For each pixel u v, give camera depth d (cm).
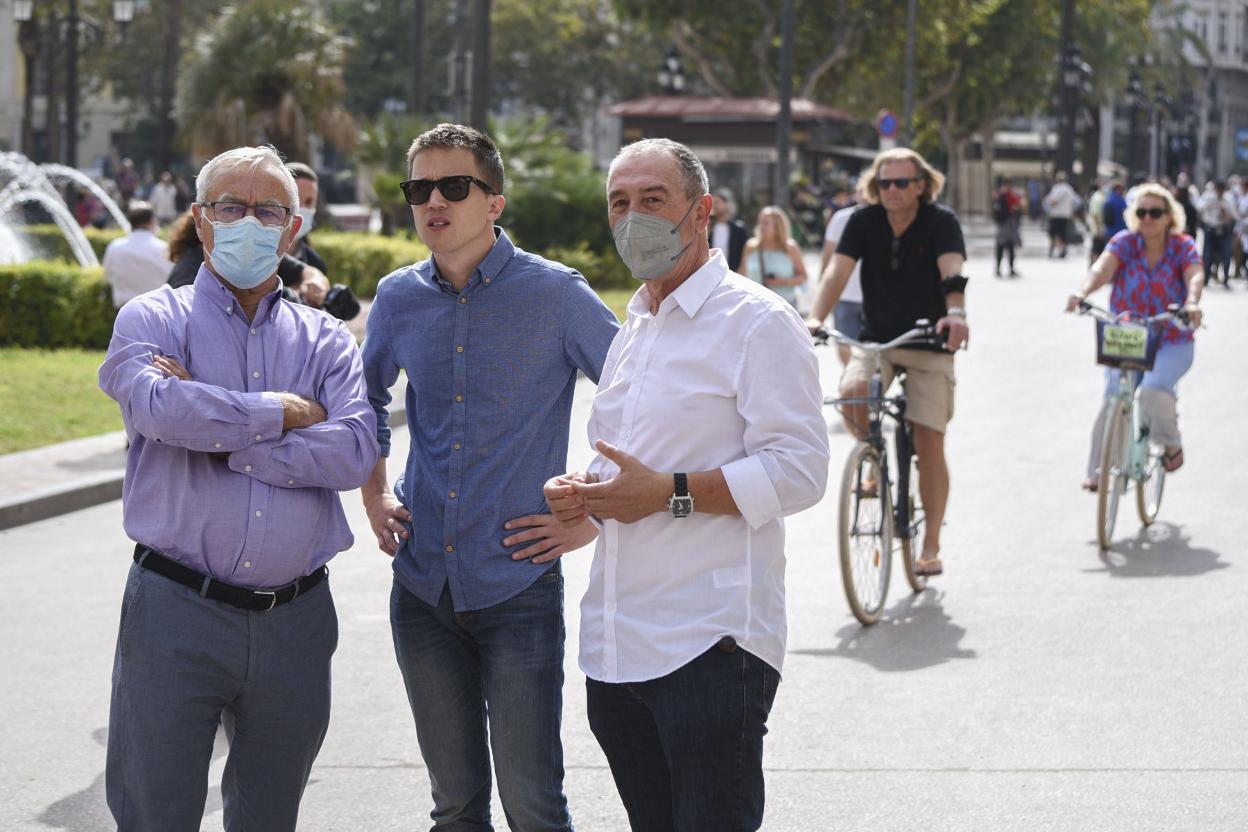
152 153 8238
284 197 437
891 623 847
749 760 405
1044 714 688
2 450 1379
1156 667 755
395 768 635
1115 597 891
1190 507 1141
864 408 887
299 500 429
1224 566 960
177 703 419
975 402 1678
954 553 1010
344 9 7669
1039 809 580
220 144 3850
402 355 477
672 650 400
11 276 2105
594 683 421
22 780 629
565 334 466
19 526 1146
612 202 411
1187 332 1066
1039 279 3628
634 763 425
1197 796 590
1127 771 617
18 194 2991
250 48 3834
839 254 898
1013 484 1234
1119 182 3394
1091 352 2109
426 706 479
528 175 3177
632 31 7675
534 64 7544
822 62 5897
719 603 401
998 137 9988
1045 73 7556
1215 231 3331
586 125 8362
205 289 441
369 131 3378
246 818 445
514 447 464
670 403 407
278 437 424
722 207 1889
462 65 3056
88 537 1108
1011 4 6806
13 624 870
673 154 407
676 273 414
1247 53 13500
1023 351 2133
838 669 760
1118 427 1012
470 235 464
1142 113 10150
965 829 564
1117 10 8019
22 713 714
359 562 1002
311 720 441
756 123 4966
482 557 461
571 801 596
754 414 400
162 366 424
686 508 395
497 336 464
